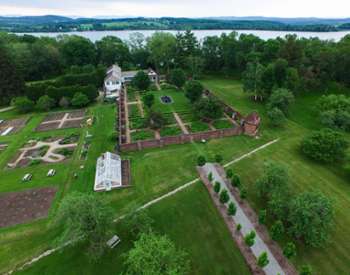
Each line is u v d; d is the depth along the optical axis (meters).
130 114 49.09
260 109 50.78
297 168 31.20
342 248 20.69
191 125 43.16
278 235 20.09
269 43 70.88
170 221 23.58
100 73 69.31
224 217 23.67
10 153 36.69
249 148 36.00
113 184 28.25
